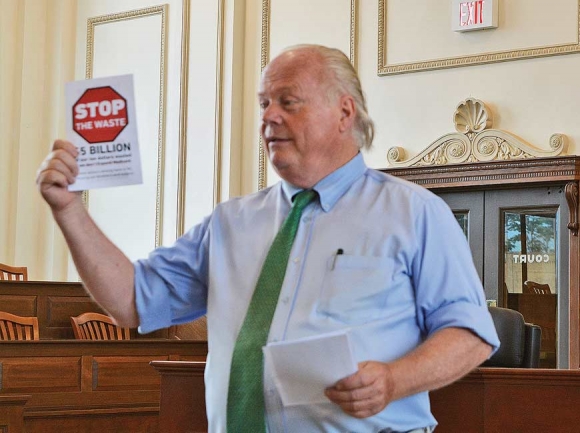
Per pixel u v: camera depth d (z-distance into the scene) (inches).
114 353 235.9
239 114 340.2
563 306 264.7
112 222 370.0
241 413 78.1
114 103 77.4
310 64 81.7
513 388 117.7
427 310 78.7
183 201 347.3
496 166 271.1
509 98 282.2
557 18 275.9
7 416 171.3
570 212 261.9
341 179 81.8
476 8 286.8
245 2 343.6
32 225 383.9
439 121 295.3
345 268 77.7
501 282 277.4
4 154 379.6
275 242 80.9
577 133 270.2
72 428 227.9
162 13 362.6
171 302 87.2
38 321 285.0
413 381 72.2
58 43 389.4
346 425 75.9
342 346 68.1
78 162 77.7
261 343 77.9
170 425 122.7
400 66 302.7
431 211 79.1
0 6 381.7
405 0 305.3
